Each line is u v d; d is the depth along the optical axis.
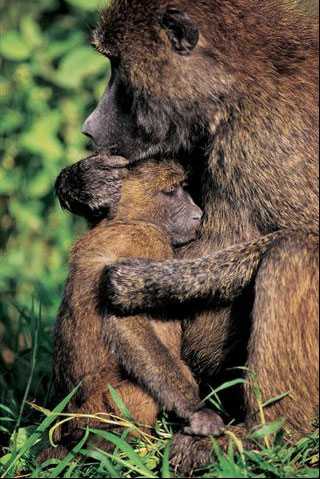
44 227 18.47
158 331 10.73
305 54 10.64
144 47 10.83
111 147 11.34
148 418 10.40
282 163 10.11
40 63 18.83
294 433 9.82
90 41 11.37
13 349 14.39
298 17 11.02
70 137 18.53
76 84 18.33
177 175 11.20
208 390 10.88
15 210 18.28
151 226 11.10
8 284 17.27
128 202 11.23
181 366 10.61
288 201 10.09
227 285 10.21
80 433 10.50
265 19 10.83
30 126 18.34
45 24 19.69
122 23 10.97
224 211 10.51
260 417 9.78
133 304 10.34
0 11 19.81
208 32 10.65
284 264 9.76
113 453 9.77
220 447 9.82
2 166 18.64
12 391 12.72
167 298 10.30
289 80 10.42
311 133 10.16
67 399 10.12
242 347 10.52
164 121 10.90
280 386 9.76
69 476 9.27
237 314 10.47
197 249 10.82
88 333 10.62
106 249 10.88
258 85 10.41
